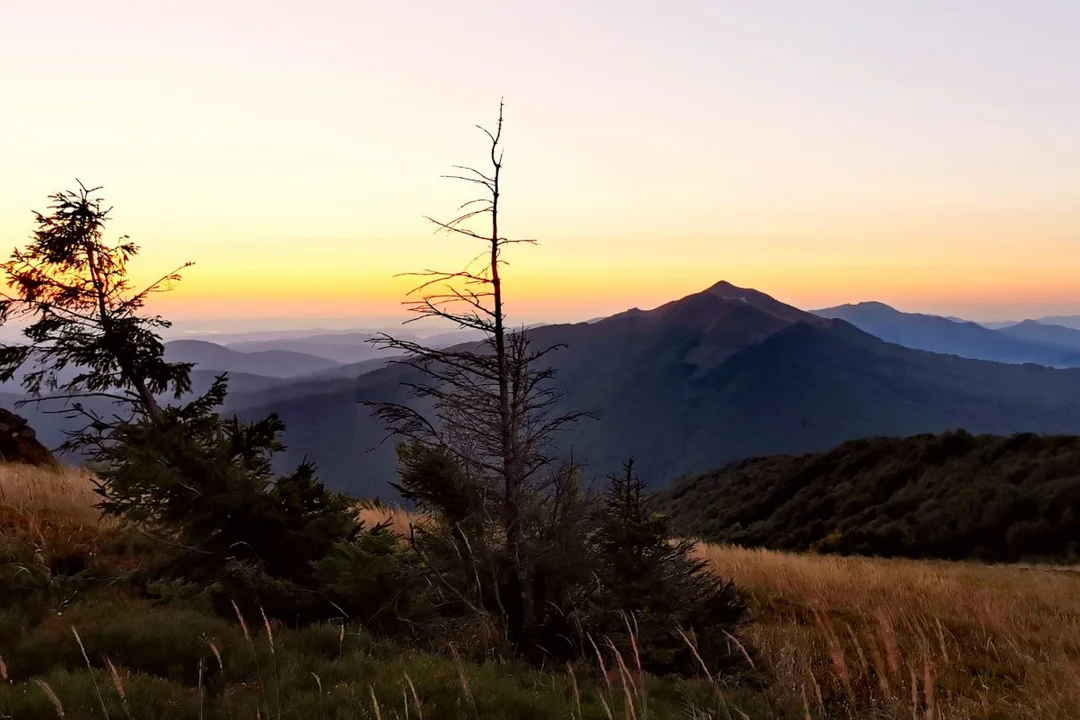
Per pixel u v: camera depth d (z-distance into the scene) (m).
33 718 3.99
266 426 8.61
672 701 5.55
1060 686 7.57
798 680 6.36
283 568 7.65
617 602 6.91
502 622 6.76
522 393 7.19
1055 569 20.61
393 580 6.95
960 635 9.60
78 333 11.97
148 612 6.17
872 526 35.50
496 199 6.86
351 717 4.28
